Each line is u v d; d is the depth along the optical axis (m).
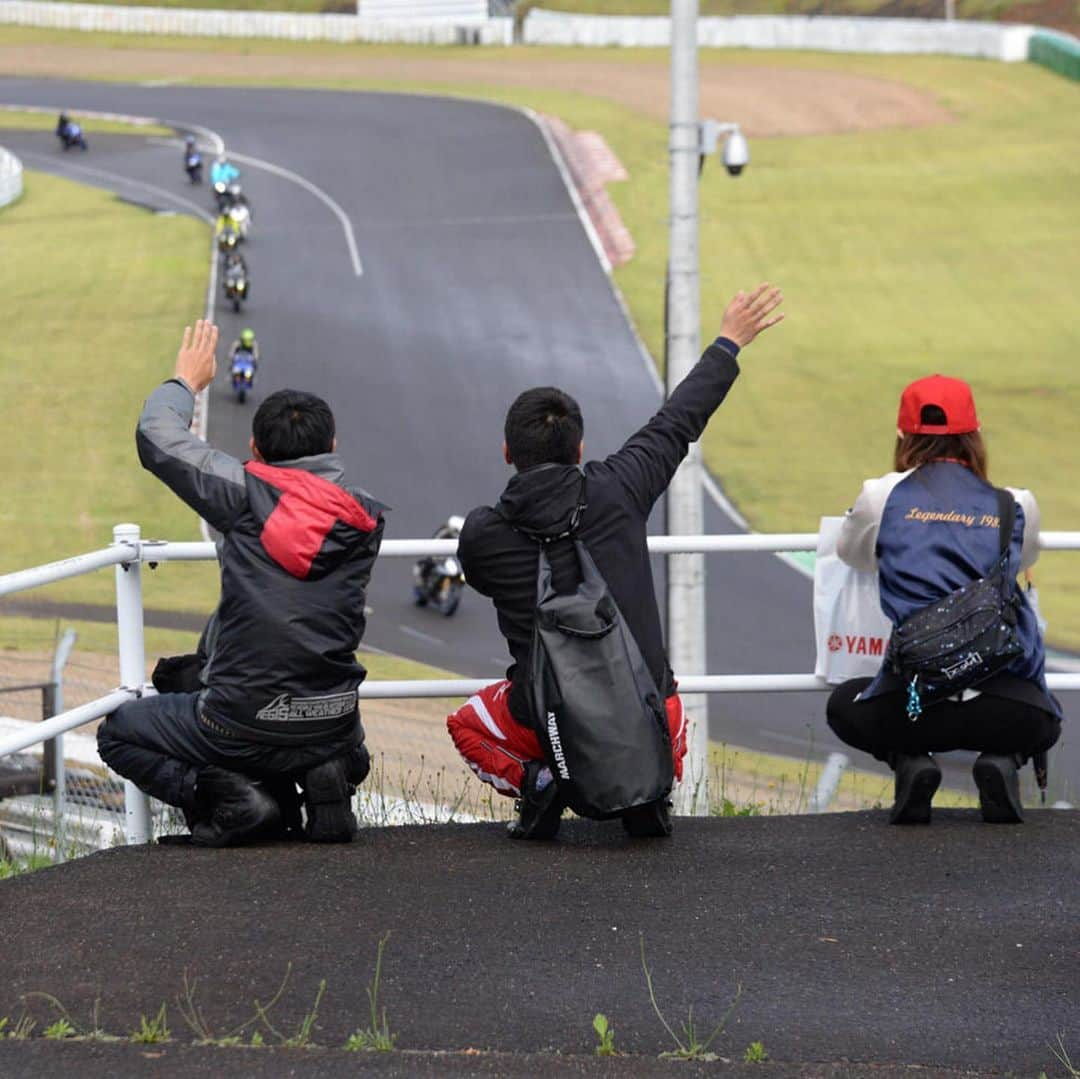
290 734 21.08
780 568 115.81
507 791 22.48
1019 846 22.00
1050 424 158.75
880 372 176.12
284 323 189.12
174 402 21.75
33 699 50.28
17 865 26.25
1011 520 22.52
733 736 69.75
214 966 16.95
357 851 21.55
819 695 78.69
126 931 18.02
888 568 22.61
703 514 130.00
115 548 23.17
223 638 21.22
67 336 179.00
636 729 20.44
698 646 60.38
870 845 22.12
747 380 171.50
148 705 21.80
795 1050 15.15
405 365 175.50
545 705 20.47
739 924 18.73
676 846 22.08
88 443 143.38
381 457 147.88
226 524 21.19
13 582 20.66
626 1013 15.95
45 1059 14.23
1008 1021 15.99
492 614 99.88
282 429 21.30
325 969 16.94
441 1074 13.95
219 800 21.41
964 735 22.53
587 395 168.50
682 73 60.78
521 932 18.25
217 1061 14.18
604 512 21.14
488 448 150.75
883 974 17.25
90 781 36.94
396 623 97.06
